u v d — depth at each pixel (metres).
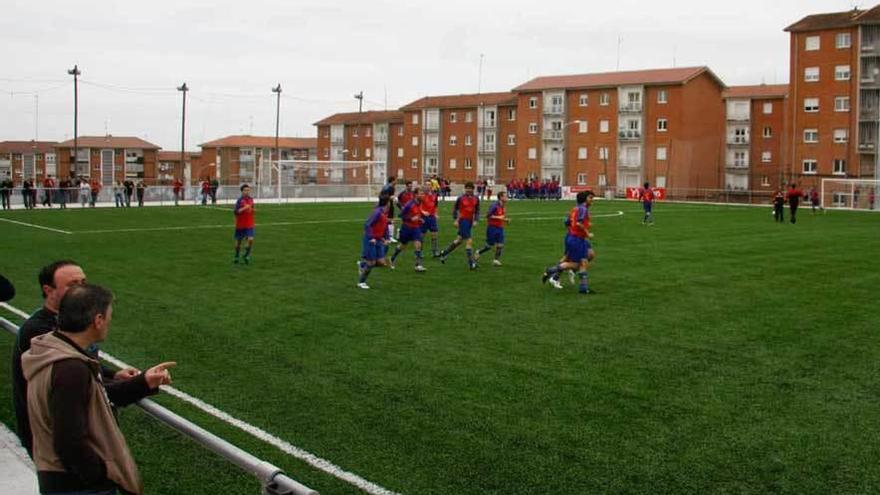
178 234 26.34
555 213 41.53
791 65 70.62
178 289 14.41
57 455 3.34
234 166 116.31
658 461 5.94
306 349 9.61
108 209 42.62
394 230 26.92
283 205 48.12
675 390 7.85
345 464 5.83
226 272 16.83
